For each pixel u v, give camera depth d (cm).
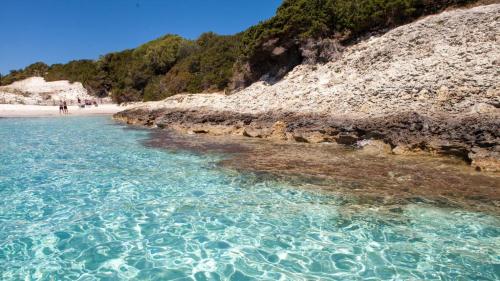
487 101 1440
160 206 1016
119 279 679
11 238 836
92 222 917
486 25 2012
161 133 2434
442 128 1398
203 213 963
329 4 2952
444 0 2545
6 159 1616
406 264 711
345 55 2652
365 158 1421
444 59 1869
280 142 1866
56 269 712
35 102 5741
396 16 2694
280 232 850
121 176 1312
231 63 4588
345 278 668
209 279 674
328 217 915
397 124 1524
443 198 987
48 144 2028
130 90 5997
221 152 1661
